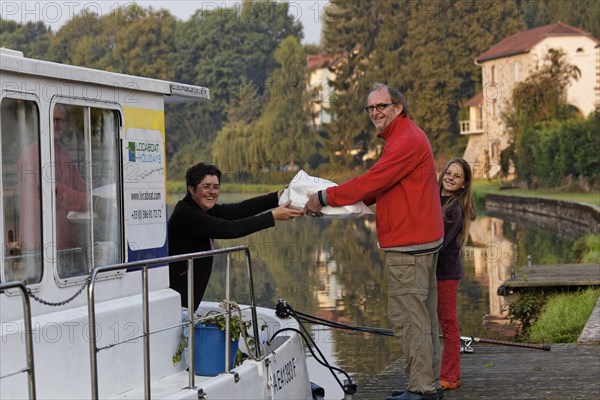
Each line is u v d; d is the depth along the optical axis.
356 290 18.83
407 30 70.31
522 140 53.06
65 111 4.81
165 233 5.64
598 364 8.08
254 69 73.19
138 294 5.36
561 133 48.06
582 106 60.06
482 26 68.88
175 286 6.18
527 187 52.47
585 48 60.25
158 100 5.60
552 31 60.69
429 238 5.76
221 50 72.25
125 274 5.24
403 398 5.90
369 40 72.12
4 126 4.41
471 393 7.03
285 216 5.92
